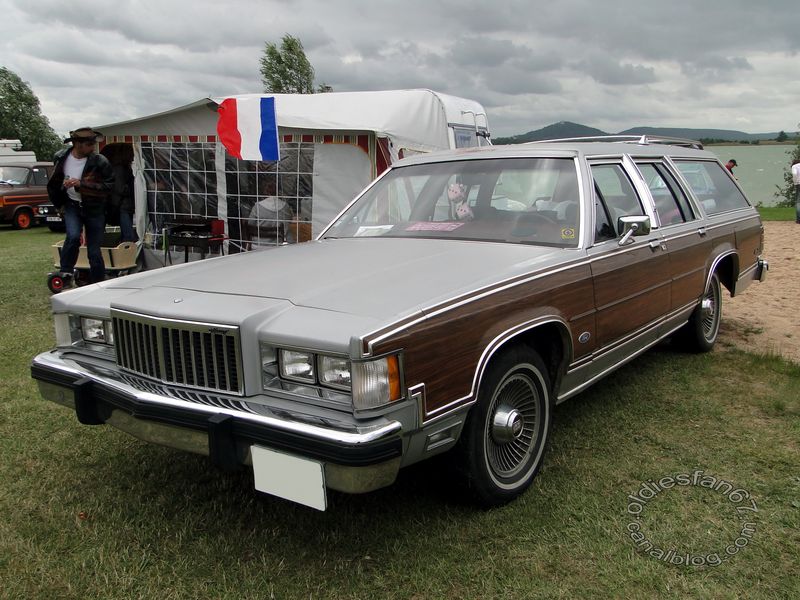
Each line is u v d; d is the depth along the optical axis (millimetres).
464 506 2961
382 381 2264
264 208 9094
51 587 2436
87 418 2879
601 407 4211
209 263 3420
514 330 2797
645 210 4109
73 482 3279
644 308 3955
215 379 2539
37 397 4422
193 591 2416
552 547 2668
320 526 2846
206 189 9359
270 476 2340
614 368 3863
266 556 2625
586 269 3344
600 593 2385
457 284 2725
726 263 5398
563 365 3258
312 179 8797
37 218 18891
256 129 7832
